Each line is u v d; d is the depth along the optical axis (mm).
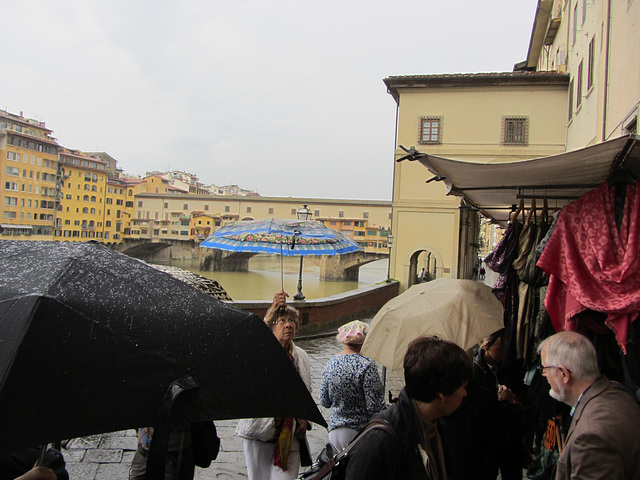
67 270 1318
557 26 21609
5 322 1143
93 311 1234
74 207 81250
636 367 2850
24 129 75500
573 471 1861
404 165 23375
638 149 2742
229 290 47719
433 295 3217
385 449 1690
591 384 2012
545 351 2150
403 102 23094
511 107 22062
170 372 1263
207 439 2139
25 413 1040
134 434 5195
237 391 1342
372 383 3174
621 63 9086
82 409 1115
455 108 22594
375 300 18188
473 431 2457
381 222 78250
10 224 69250
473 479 2457
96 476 4230
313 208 79812
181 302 1419
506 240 3811
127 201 91688
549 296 3141
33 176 74125
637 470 1808
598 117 11586
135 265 1518
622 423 1847
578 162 3164
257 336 1460
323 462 2215
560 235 3049
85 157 83875
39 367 1088
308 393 1479
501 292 3838
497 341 3545
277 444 3117
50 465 1855
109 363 1185
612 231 2879
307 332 12445
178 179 115000
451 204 23031
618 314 2645
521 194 4027
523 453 2895
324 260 56969
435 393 1727
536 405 3289
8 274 1301
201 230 80188
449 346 1774
